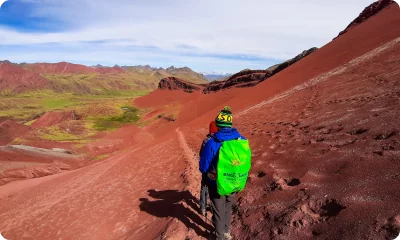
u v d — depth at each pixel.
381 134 4.55
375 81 12.02
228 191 3.33
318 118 8.26
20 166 32.25
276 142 7.10
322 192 3.54
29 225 8.98
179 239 4.12
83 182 16.03
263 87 39.75
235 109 35.00
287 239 3.05
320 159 4.61
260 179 4.96
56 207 10.06
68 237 6.34
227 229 3.59
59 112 110.25
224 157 3.26
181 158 10.74
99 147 51.16
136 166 13.20
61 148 48.19
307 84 25.08
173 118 70.06
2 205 17.45
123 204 7.14
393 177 3.12
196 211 5.04
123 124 81.50
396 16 35.81
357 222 2.70
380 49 23.00
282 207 3.69
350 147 4.57
